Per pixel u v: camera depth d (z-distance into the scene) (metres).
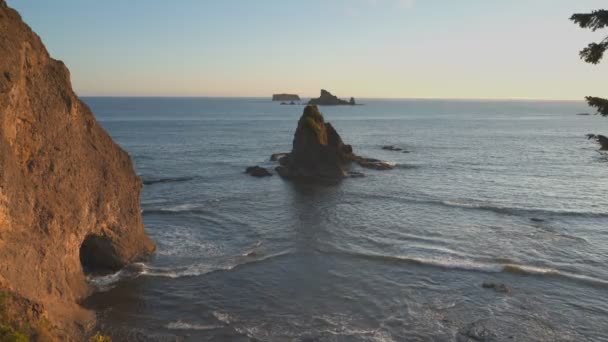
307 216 45.97
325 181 66.19
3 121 20.58
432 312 25.41
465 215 46.31
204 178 67.69
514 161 86.31
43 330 18.14
